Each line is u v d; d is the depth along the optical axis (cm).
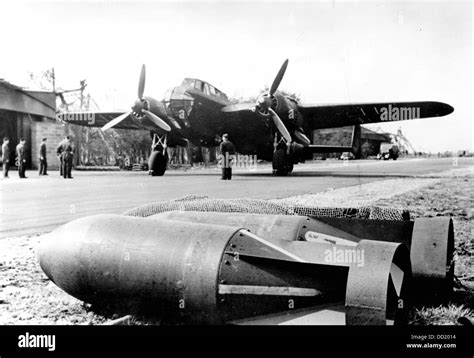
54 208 897
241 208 497
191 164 2984
